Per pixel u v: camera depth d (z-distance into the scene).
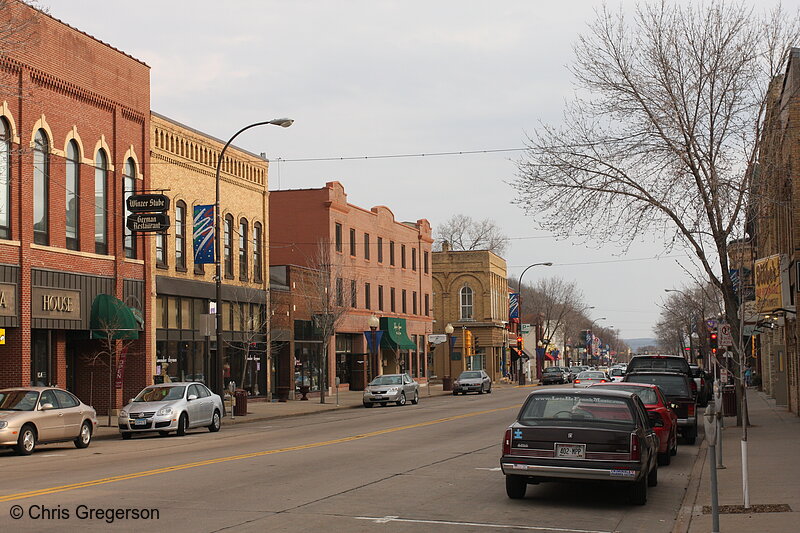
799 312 28.72
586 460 13.06
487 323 88.56
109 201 35.25
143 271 37.12
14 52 29.55
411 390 48.41
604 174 26.20
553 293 128.25
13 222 29.67
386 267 68.56
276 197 58.62
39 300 30.67
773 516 12.05
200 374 42.19
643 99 25.92
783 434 24.55
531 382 101.25
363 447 22.41
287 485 15.16
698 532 11.23
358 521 11.81
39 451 23.11
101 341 35.00
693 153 25.86
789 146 27.47
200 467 17.77
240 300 45.53
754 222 29.33
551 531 11.50
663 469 18.81
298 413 40.03
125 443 25.36
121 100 36.16
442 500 13.80
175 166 40.31
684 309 86.69
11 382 29.52
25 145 30.00
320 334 53.88
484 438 25.09
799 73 26.03
